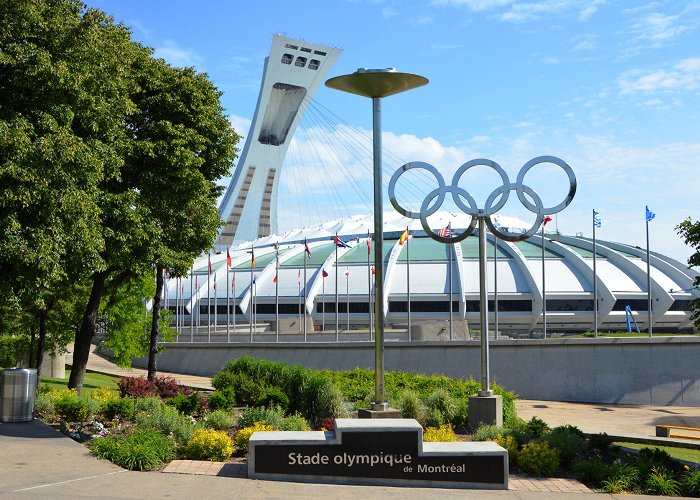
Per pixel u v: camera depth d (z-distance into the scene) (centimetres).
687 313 8031
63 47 2370
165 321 5078
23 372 1956
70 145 2219
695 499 1412
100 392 2489
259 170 14938
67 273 2508
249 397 2664
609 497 1381
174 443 1681
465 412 2373
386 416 2028
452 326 5634
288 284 8731
